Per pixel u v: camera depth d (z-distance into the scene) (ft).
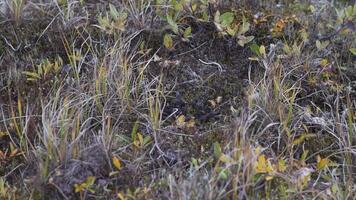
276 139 4.83
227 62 5.32
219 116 4.99
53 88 4.98
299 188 4.54
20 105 4.77
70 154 4.59
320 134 4.91
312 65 5.26
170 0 5.52
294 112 4.98
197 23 5.47
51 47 5.30
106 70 5.02
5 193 4.48
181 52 5.36
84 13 5.51
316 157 4.82
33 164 4.64
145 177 4.63
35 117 4.83
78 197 4.51
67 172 4.55
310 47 5.43
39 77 5.05
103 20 5.31
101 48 5.29
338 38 5.52
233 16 5.49
